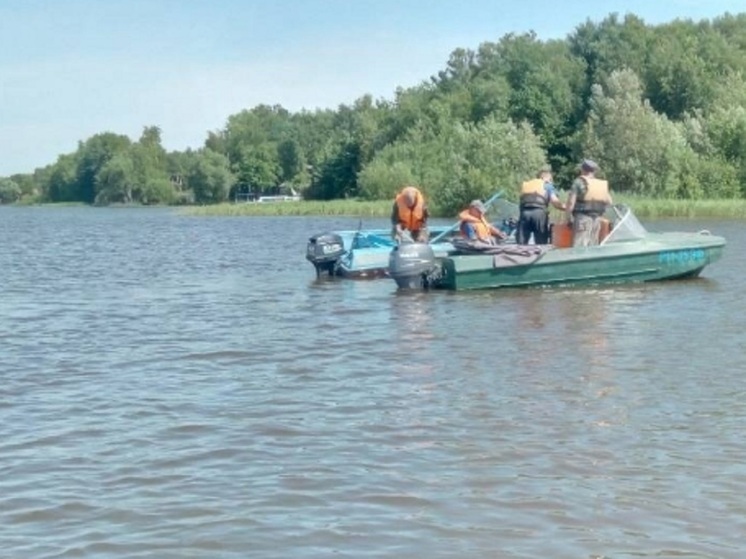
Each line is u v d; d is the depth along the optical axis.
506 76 96.06
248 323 16.41
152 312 18.31
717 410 9.75
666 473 7.91
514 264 19.30
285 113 150.62
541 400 10.27
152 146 139.88
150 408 10.36
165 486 7.88
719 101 69.38
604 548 6.54
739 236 36.12
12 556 6.55
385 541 6.72
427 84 106.56
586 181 19.69
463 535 6.80
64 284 24.20
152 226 61.81
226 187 120.44
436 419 9.62
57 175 148.50
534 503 7.35
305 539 6.78
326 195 98.44
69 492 7.77
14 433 9.48
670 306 17.02
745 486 7.59
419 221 21.12
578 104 82.94
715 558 6.36
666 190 58.25
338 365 12.44
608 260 19.69
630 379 11.18
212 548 6.66
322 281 22.91
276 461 8.44
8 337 15.41
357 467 8.23
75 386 11.58
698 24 97.19
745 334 14.08
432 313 16.75
